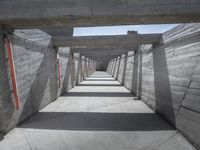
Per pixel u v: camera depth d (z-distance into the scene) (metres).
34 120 7.68
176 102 6.71
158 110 8.73
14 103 6.62
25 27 6.41
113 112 9.02
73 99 12.50
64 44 11.79
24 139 5.73
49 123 7.30
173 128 6.73
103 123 7.32
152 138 5.82
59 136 5.99
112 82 23.89
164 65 8.20
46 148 5.13
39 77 9.38
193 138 5.36
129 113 8.83
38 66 9.26
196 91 5.39
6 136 5.95
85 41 11.49
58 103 11.20
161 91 8.37
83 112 9.00
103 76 35.25
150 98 10.09
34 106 8.70
